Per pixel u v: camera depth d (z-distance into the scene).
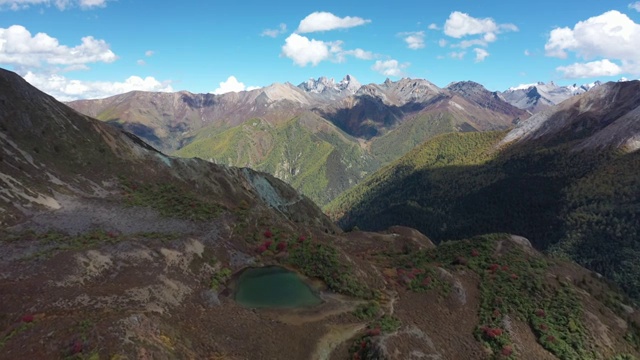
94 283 54.53
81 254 57.62
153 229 75.50
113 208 82.75
